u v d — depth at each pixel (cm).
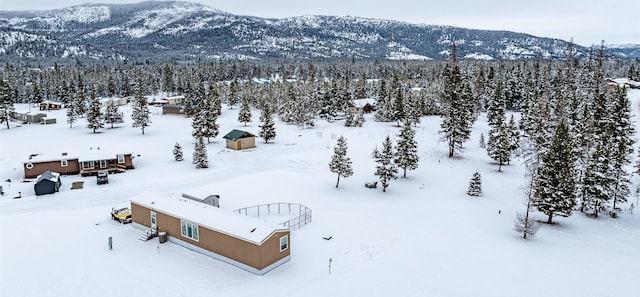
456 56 13488
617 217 4281
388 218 4059
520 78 10825
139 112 8419
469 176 5681
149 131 8656
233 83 14350
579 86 9388
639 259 3262
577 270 3038
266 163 6172
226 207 4284
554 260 3206
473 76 13012
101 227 3728
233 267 3030
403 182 5294
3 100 8844
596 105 6625
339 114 11300
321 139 7900
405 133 5431
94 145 7244
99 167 5647
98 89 16050
